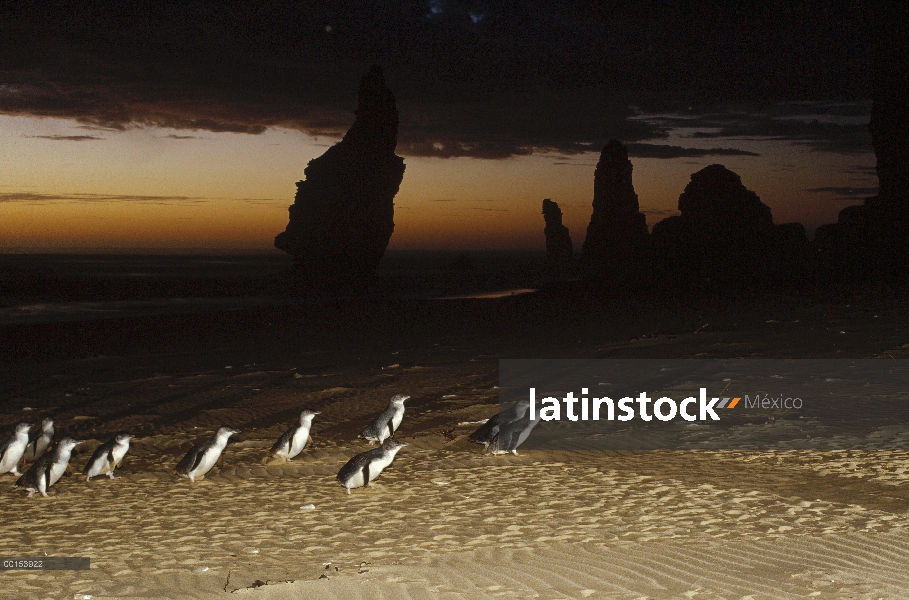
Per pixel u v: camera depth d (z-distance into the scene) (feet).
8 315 137.08
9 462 36.17
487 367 65.92
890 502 26.53
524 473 33.45
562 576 20.27
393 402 40.32
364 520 27.20
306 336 100.01
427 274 310.65
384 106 221.05
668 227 199.11
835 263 162.40
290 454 37.06
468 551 23.00
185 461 34.73
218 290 195.42
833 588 18.56
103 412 53.11
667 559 21.48
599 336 86.63
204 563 22.71
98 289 188.55
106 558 23.52
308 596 19.13
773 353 62.49
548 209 336.70
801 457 33.58
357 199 220.02
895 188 152.66
